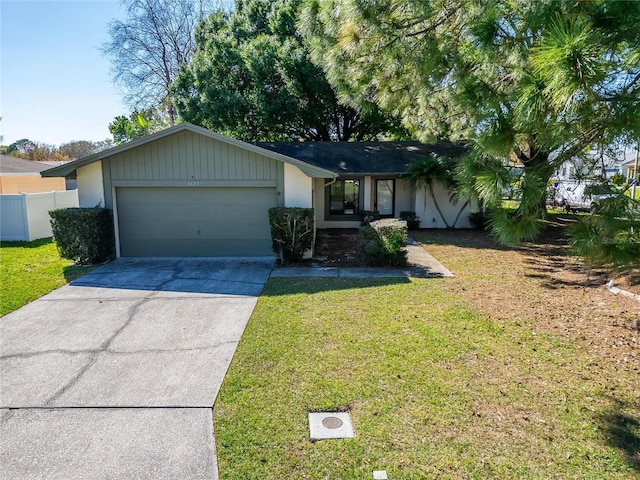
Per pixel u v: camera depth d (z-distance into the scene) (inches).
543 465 118.0
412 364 179.6
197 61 714.8
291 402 151.0
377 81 208.7
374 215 620.7
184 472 116.6
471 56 175.6
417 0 154.9
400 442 128.2
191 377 171.0
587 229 115.9
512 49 138.9
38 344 206.2
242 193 401.7
